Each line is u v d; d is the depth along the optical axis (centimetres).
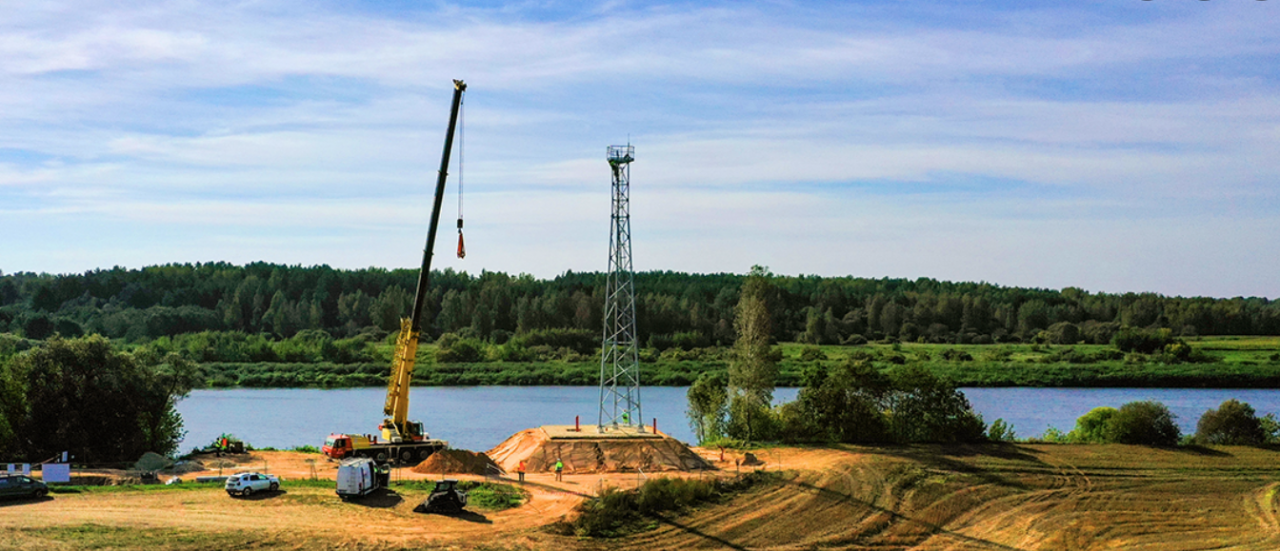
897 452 8981
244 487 6606
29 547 5172
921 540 6359
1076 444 9656
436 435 12388
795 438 9856
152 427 9075
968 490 7550
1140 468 8512
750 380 10056
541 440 8331
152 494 6644
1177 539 6469
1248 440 9738
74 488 6769
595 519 6225
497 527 6103
